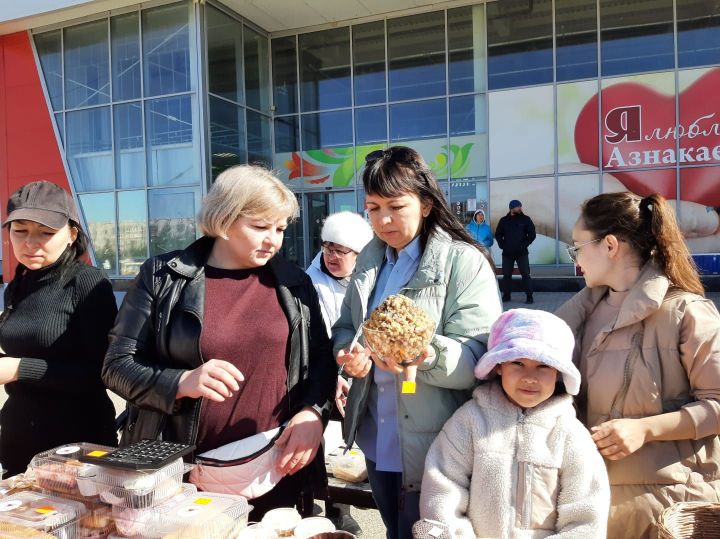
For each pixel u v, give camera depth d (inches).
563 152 493.0
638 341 72.7
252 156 543.2
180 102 486.3
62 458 67.5
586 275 78.9
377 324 66.2
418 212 77.7
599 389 73.9
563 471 66.1
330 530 63.3
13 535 55.9
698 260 464.8
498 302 77.0
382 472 83.5
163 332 75.2
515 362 67.8
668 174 470.3
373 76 540.4
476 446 68.9
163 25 485.7
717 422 67.0
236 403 76.0
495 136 508.4
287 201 76.8
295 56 561.0
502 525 65.9
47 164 544.7
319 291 140.3
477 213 473.4
